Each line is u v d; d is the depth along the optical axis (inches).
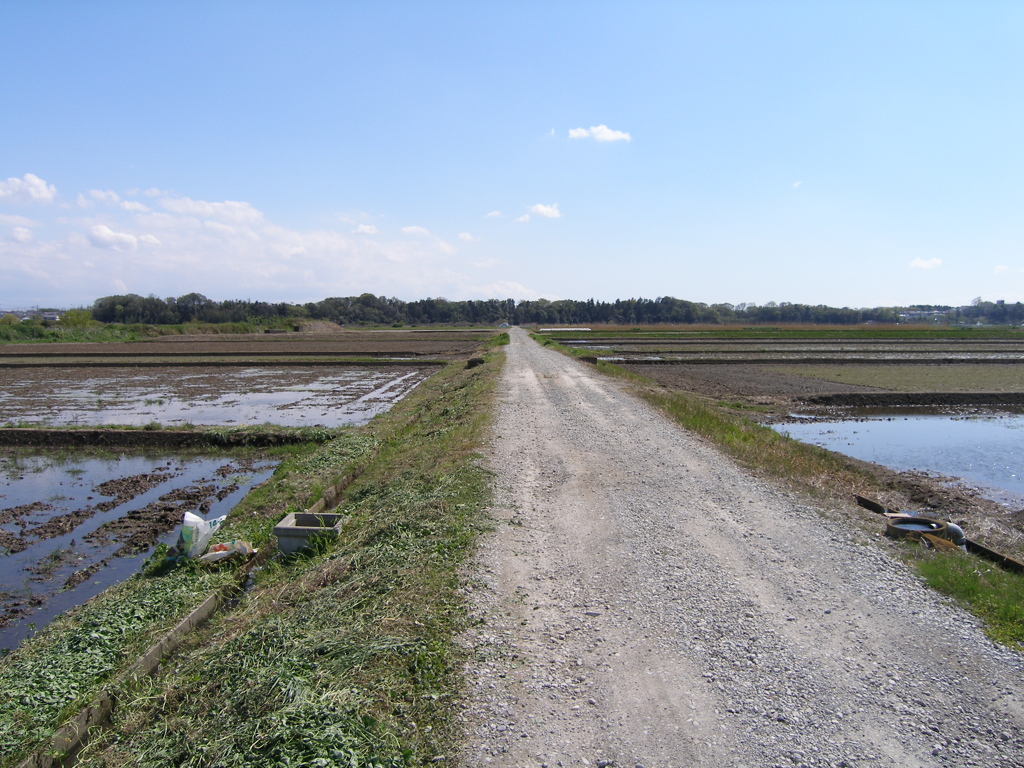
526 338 3056.1
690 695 202.4
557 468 488.7
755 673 214.8
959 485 569.0
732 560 311.0
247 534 394.0
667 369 1581.0
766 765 171.0
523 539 338.3
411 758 173.0
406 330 4906.5
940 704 198.2
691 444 579.5
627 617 253.6
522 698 200.1
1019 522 458.9
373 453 610.9
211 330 4099.4
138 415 965.8
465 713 192.4
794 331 4109.3
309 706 188.7
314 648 226.2
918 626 247.3
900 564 307.3
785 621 250.7
